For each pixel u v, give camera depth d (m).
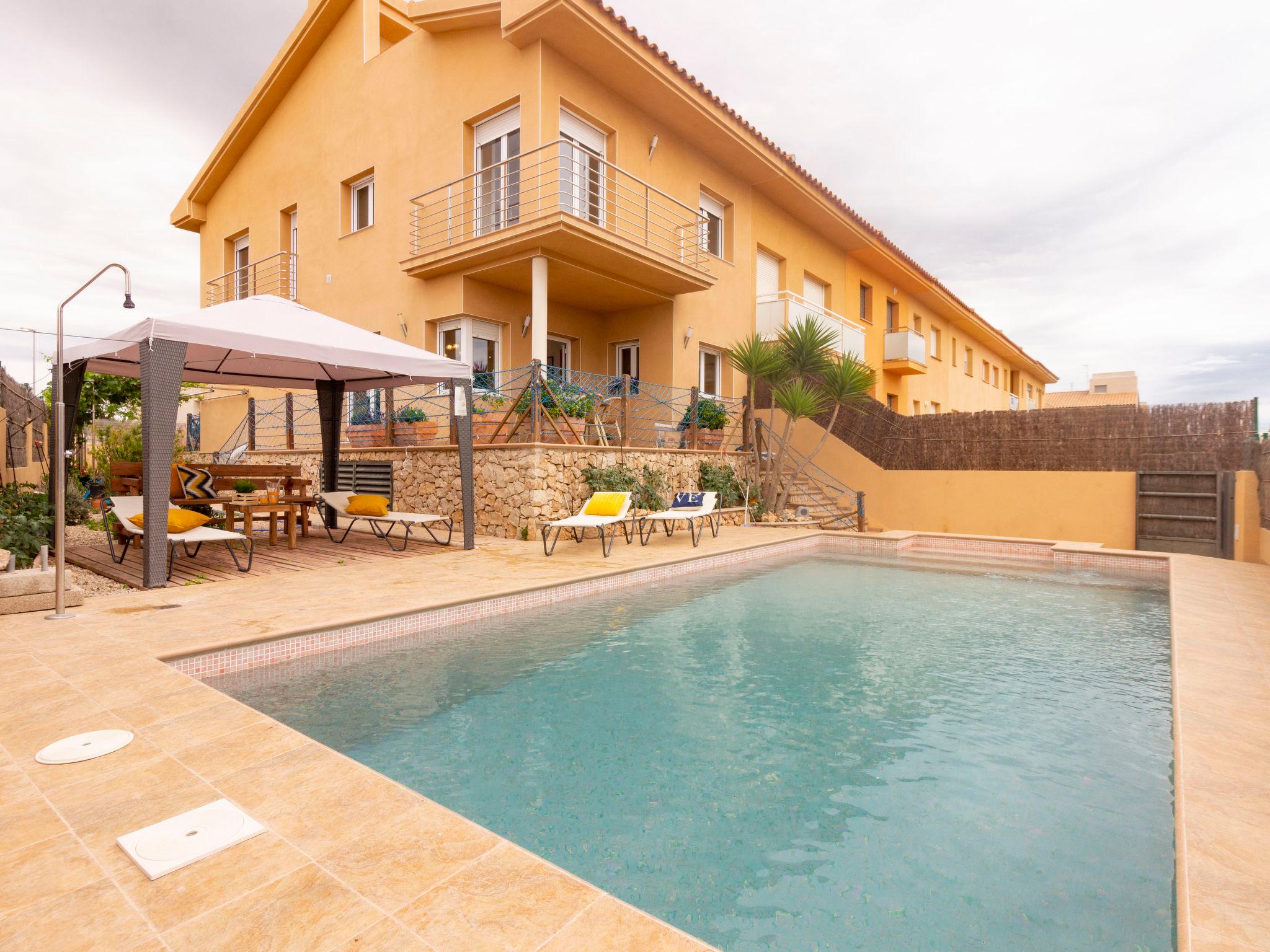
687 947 1.47
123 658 3.63
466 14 10.49
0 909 1.59
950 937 1.80
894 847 2.28
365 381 10.17
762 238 15.18
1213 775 2.46
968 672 4.33
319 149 13.86
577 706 3.63
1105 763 2.98
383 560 7.48
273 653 4.17
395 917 1.57
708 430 12.62
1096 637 5.23
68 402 7.46
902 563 9.12
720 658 4.57
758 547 9.31
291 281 14.80
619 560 7.71
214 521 9.16
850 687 4.01
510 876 1.75
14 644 3.90
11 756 2.46
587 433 10.72
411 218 11.54
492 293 11.34
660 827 2.39
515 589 5.80
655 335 12.76
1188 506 9.92
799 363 12.25
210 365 9.34
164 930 1.52
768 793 2.67
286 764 2.41
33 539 5.99
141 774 2.32
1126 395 43.03
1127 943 1.78
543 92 10.00
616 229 11.28
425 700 3.67
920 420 12.36
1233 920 1.60
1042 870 2.14
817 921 1.87
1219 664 3.95
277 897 1.64
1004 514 11.45
